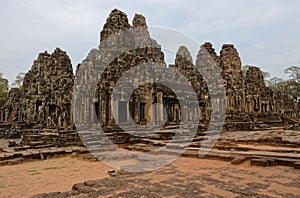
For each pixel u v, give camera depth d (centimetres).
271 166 1221
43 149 1812
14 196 844
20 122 3656
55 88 2866
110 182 925
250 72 4834
